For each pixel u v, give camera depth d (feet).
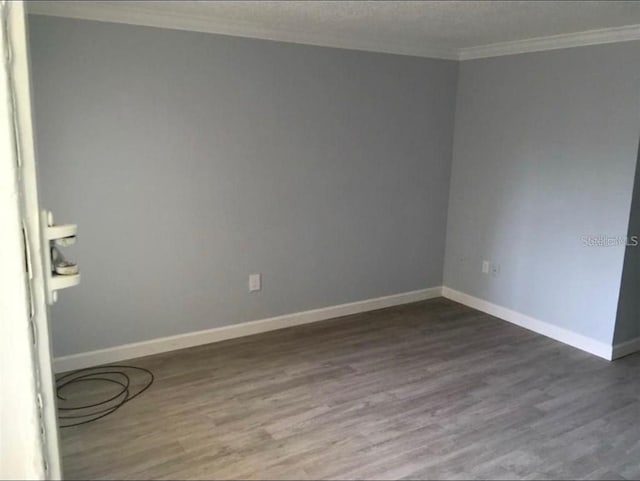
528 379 11.00
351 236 14.12
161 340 11.92
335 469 8.00
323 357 11.86
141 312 11.58
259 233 12.69
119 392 10.16
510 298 14.14
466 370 11.35
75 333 10.93
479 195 14.64
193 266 12.00
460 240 15.40
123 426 9.02
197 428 9.00
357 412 9.60
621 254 11.50
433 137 14.87
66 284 5.05
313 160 13.06
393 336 13.12
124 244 11.10
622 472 8.10
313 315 13.98
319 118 12.91
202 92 11.33
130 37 10.40
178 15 10.52
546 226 12.97
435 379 10.93
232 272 12.53
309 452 8.39
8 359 4.79
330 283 14.10
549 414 9.68
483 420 9.43
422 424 9.25
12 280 4.67
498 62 13.65
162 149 11.13
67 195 10.36
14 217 4.60
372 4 9.34
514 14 9.92
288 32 11.90
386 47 13.38
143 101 10.76
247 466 8.04
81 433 8.79
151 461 8.11
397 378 10.93
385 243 14.76
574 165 12.17
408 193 14.82
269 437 8.78
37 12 9.52
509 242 13.94
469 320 14.29
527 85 12.98
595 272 12.04
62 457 8.15
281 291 13.35
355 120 13.46
